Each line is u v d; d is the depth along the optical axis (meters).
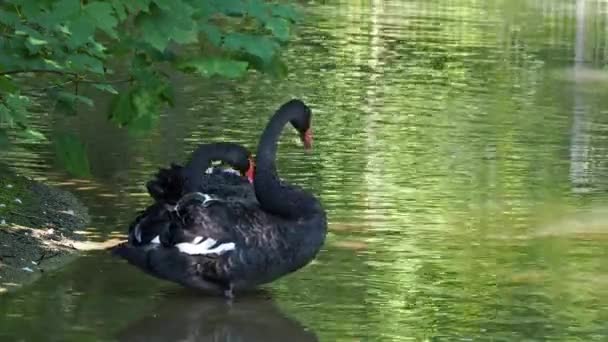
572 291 10.42
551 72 24.48
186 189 10.18
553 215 13.03
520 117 19.17
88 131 16.39
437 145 16.64
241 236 9.73
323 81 21.81
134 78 10.14
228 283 9.87
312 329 9.34
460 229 12.35
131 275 10.60
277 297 10.12
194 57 9.55
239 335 9.24
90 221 12.13
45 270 10.57
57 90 10.82
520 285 10.54
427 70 23.91
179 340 9.09
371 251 11.47
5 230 11.27
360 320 9.55
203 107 18.59
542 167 15.50
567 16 36.69
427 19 33.53
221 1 9.43
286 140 16.53
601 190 14.32
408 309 9.84
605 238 12.13
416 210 13.07
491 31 31.48
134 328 9.28
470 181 14.55
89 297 9.97
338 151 15.95
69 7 8.30
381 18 33.12
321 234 10.09
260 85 20.94
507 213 13.07
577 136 17.77
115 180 13.80
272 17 9.61
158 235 9.81
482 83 22.66
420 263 11.13
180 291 10.23
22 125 11.23
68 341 8.91
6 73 10.13
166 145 15.77
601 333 9.34
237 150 10.46
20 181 13.02
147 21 8.66
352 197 13.52
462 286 10.49
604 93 22.03
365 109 19.25
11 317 9.37
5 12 9.27
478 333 9.27
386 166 15.20
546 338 9.17
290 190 10.14
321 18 32.25
